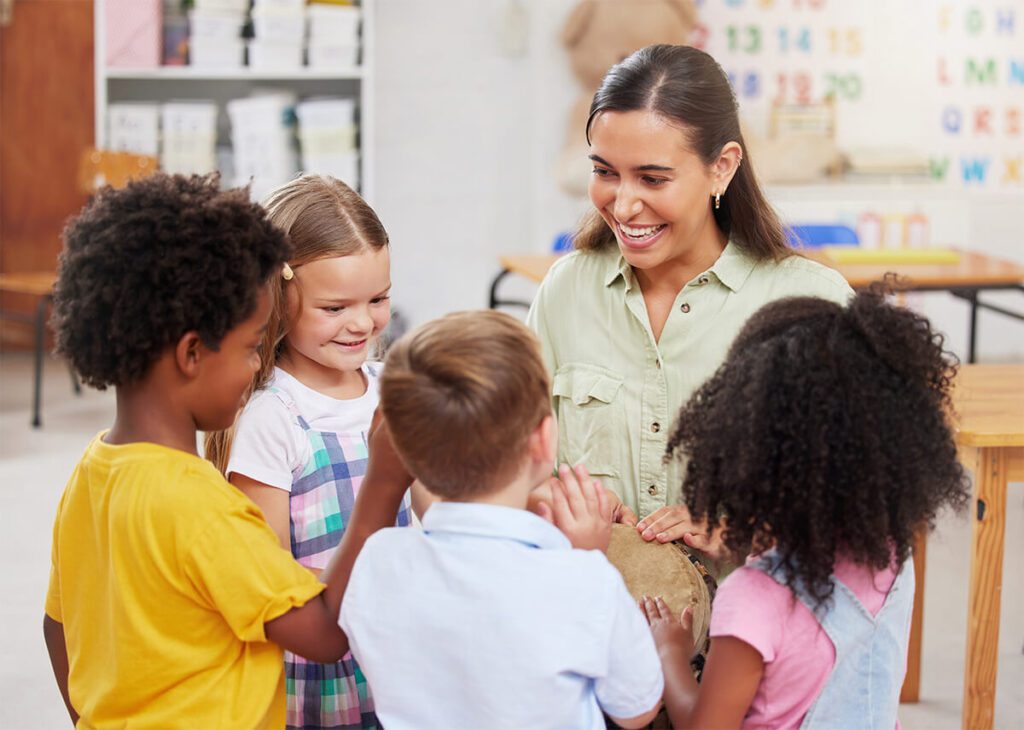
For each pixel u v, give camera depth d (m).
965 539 3.93
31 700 2.80
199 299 1.33
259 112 5.55
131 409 1.39
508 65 6.00
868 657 1.39
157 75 5.48
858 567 1.36
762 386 1.33
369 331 1.72
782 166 5.70
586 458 1.91
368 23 5.54
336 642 1.39
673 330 1.86
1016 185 6.15
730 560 1.76
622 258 1.89
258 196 5.59
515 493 1.35
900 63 6.03
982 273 4.28
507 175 6.11
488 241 6.17
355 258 1.67
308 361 1.75
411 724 1.34
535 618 1.29
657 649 1.53
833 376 1.31
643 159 1.70
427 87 5.99
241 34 5.69
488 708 1.30
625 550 1.74
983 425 2.15
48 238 6.16
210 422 1.42
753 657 1.34
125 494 1.36
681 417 1.45
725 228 1.89
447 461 1.31
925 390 1.35
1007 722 2.72
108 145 5.53
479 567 1.31
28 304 6.27
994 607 2.26
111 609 1.38
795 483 1.31
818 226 4.85
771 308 1.42
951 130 6.10
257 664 1.39
